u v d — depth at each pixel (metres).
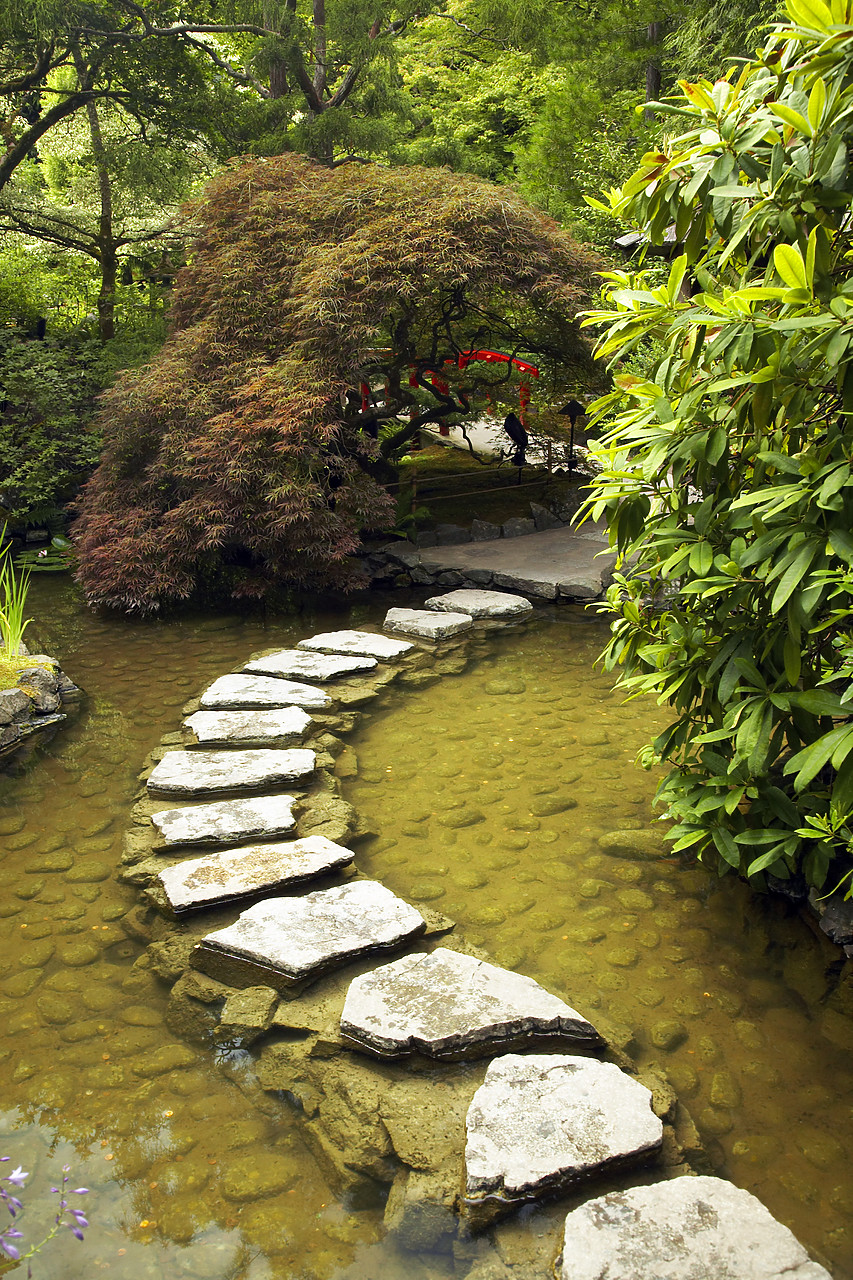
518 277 7.65
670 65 12.70
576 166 14.23
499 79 18.75
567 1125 2.15
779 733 2.88
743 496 2.43
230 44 15.58
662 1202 1.93
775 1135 2.26
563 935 3.10
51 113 12.37
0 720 4.87
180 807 3.95
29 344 11.52
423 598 7.84
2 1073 2.53
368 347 8.01
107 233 13.75
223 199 8.90
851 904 3.07
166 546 7.49
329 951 2.85
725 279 2.99
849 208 2.49
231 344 8.07
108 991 2.88
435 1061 2.45
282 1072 2.50
